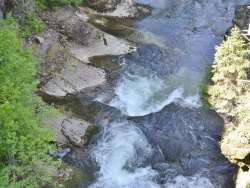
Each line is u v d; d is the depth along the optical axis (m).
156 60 23.64
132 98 20.61
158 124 18.83
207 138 17.98
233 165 16.64
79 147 17.39
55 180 15.10
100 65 22.67
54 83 20.72
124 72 22.52
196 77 22.25
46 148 12.73
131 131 18.52
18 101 12.84
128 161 17.12
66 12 25.33
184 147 17.67
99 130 18.45
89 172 16.48
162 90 21.28
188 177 16.50
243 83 17.95
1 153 11.47
